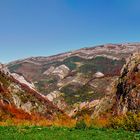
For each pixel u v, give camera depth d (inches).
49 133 1462.8
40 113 3152.1
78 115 3363.7
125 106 2628.0
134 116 1772.9
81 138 1309.1
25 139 1256.2
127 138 1362.0
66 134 1434.5
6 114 2573.8
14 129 1614.2
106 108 2881.4
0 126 1770.4
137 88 2630.4
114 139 1326.3
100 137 1354.6
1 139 1250.6
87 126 1800.0
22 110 2925.7
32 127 1775.3
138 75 2790.4
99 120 1989.4
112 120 1834.4
